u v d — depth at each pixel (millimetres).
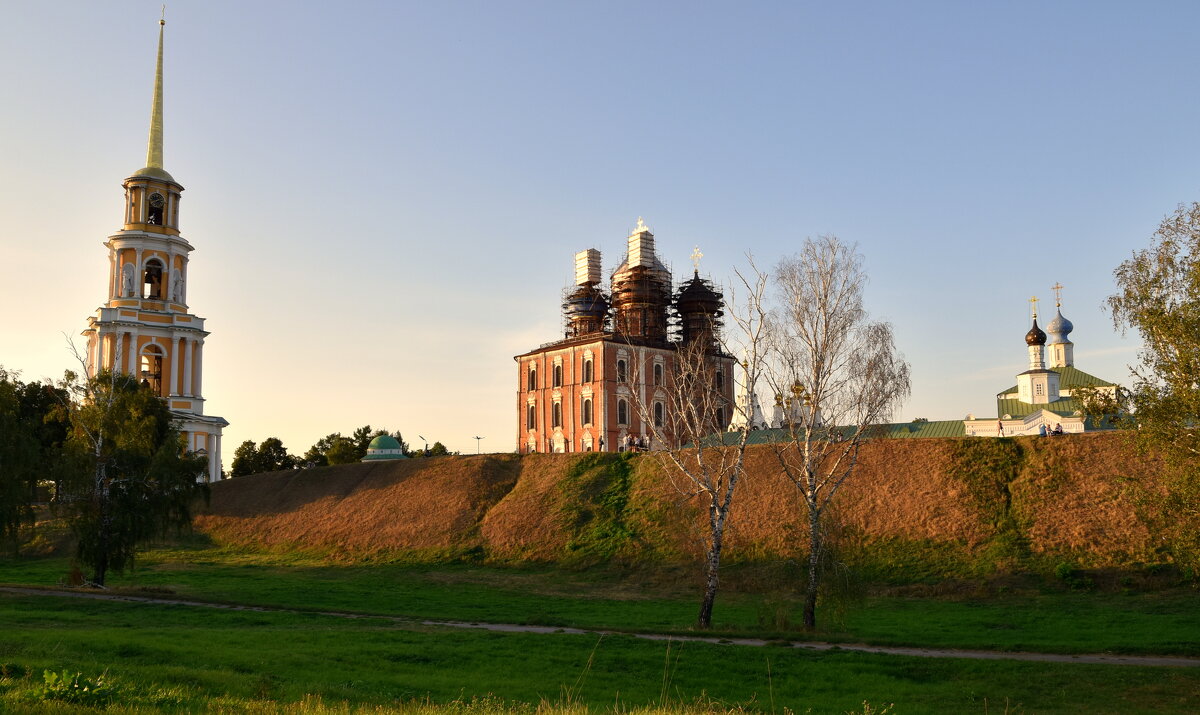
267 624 38219
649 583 59375
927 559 55719
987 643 35031
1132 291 28406
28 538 74750
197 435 99375
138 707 16609
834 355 41031
